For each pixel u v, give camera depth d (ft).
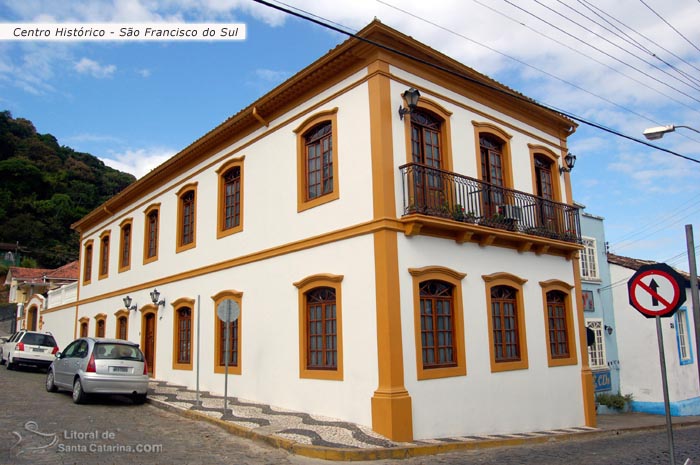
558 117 51.11
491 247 41.04
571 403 45.44
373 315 33.71
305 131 41.42
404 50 37.65
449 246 37.70
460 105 42.09
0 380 55.98
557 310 47.09
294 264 40.91
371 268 34.32
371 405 32.76
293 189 42.01
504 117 46.52
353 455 26.71
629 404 64.54
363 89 36.94
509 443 33.78
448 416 34.88
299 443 28.07
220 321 49.37
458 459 27.58
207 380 49.96
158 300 59.26
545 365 43.70
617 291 67.36
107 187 212.64
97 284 78.79
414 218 34.04
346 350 35.29
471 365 37.42
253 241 45.85
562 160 52.60
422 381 33.81
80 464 23.41
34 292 134.00
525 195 44.32
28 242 181.06
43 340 68.85
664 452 30.71
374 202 34.81
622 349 66.18
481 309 39.22
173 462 24.59
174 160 57.36
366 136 36.17
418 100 36.65
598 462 26.89
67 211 189.78
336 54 37.42
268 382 42.09
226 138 50.98
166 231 60.34
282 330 41.29
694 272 24.30
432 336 35.81
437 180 38.91
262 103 44.34
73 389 42.22
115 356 41.70
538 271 45.06
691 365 66.69
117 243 73.31
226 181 51.49
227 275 48.78
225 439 30.45
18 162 188.14
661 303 20.95
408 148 36.78
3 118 202.59
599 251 67.31
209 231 52.26
